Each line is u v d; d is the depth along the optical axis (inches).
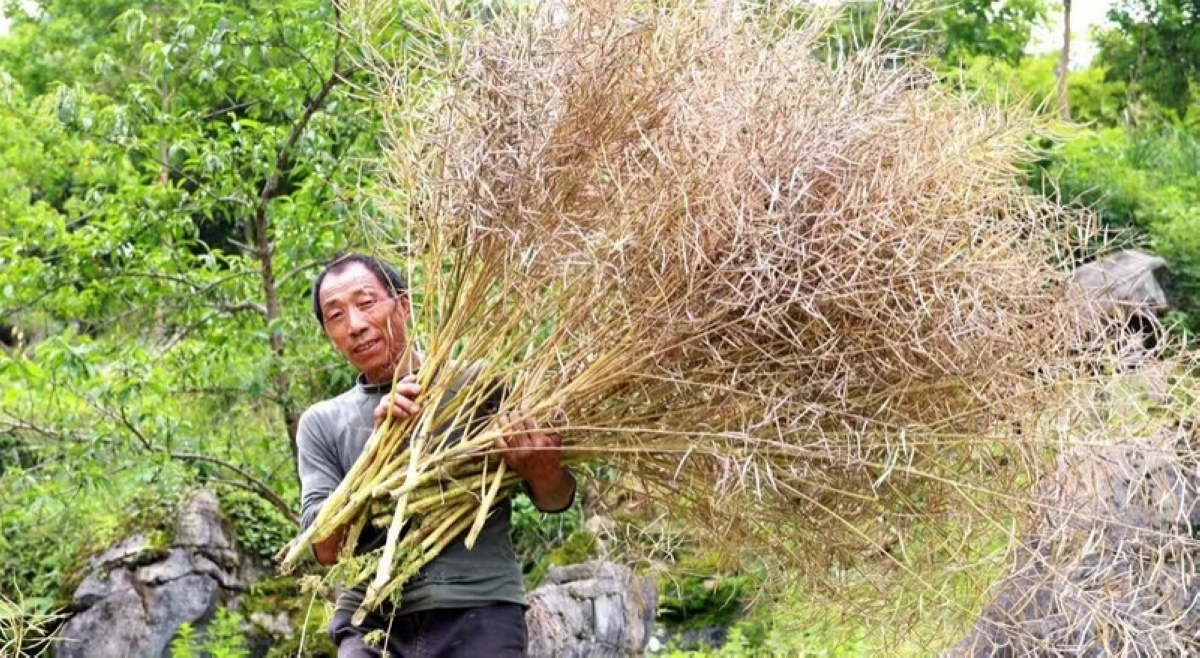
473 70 120.9
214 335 258.8
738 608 292.8
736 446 116.9
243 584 309.9
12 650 147.5
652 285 115.8
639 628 262.8
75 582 301.6
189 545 306.7
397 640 122.2
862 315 112.0
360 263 129.0
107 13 607.5
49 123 281.4
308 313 258.4
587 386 119.0
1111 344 123.0
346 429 127.0
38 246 265.4
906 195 114.9
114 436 243.1
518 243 117.0
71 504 298.4
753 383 116.0
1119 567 132.1
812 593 132.2
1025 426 118.6
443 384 121.6
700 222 113.2
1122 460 120.5
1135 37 698.8
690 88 120.9
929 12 134.8
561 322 120.0
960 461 119.8
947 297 113.0
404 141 132.6
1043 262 122.8
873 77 125.2
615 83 119.3
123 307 264.5
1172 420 123.3
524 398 120.7
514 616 123.4
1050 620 131.7
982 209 120.7
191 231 268.5
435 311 133.0
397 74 135.3
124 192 261.1
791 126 114.7
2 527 289.3
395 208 135.5
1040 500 119.1
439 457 119.1
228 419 269.9
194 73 253.1
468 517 122.3
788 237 110.8
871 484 113.6
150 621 298.8
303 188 252.5
